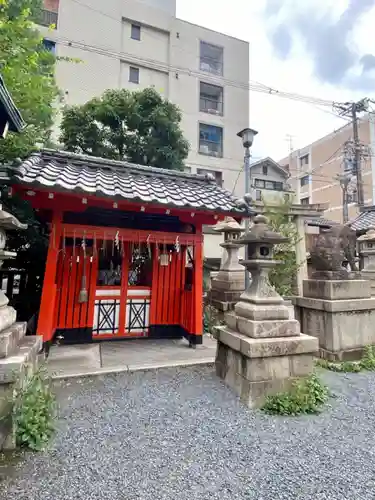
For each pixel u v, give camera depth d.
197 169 17.84
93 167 5.50
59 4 15.26
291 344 3.41
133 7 17.12
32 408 2.57
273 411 3.15
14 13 5.00
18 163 4.07
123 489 2.03
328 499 2.00
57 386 3.64
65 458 2.32
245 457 2.41
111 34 16.25
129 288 5.83
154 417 3.00
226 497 1.99
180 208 4.70
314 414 3.17
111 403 3.27
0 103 2.54
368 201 22.83
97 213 5.35
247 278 6.78
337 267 5.19
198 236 5.47
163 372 4.20
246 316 3.63
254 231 3.76
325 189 26.45
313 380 3.50
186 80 18.00
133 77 16.95
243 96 19.52
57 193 4.06
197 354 4.95
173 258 6.16
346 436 2.77
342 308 4.85
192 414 3.07
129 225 5.61
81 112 10.39
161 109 10.75
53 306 4.82
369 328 5.12
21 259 6.60
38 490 1.99
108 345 5.38
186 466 2.28
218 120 18.69
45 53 4.52
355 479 2.19
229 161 18.62
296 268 8.55
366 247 9.03
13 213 5.71
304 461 2.38
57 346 5.14
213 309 7.23
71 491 1.99
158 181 5.74
